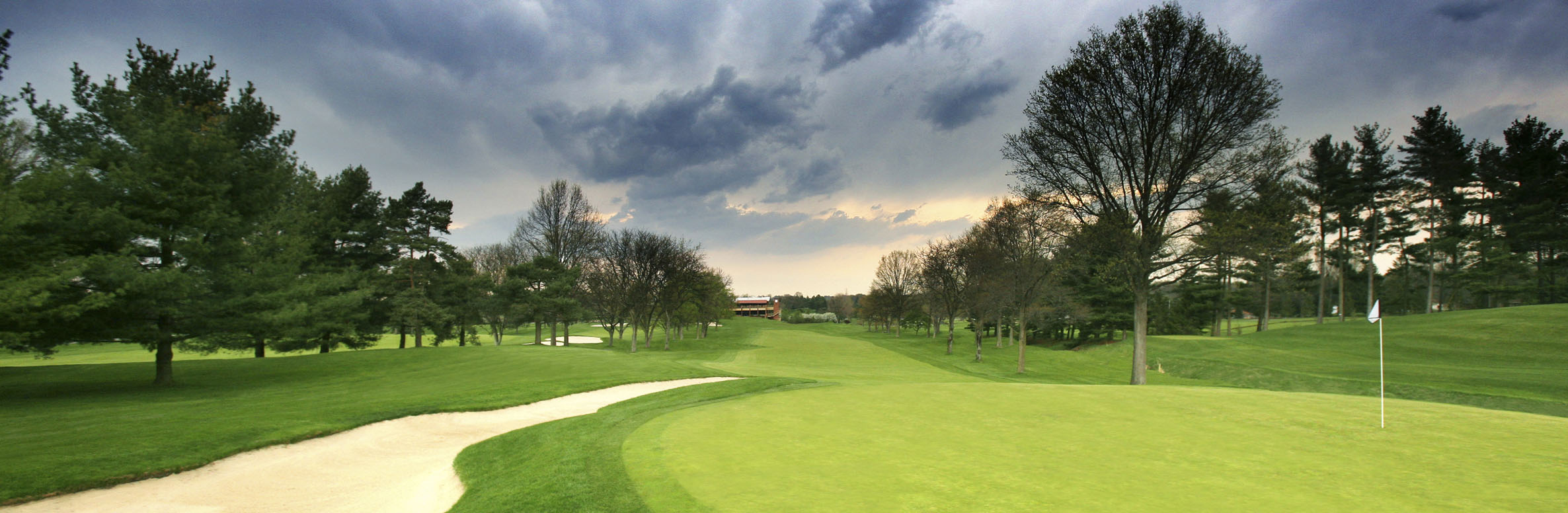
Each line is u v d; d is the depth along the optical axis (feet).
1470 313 141.59
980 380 96.94
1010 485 22.52
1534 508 18.71
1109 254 84.99
